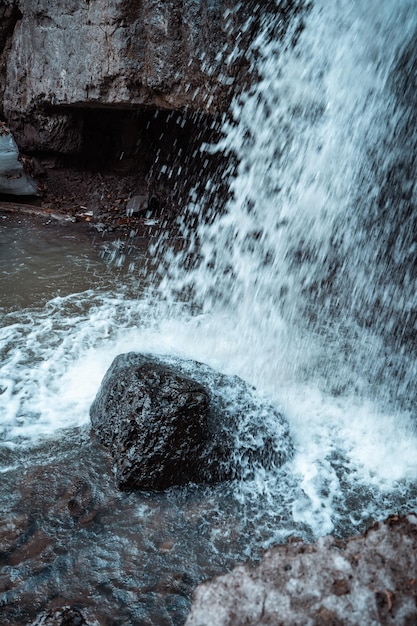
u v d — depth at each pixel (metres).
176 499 3.38
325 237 6.64
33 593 2.75
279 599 1.68
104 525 3.17
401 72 5.46
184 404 3.42
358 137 6.02
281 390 4.46
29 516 3.19
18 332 5.02
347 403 4.39
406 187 5.92
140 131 8.41
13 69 7.73
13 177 7.85
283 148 6.61
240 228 7.33
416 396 4.57
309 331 5.49
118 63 6.58
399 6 5.21
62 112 7.74
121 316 5.42
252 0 5.61
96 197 8.23
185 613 2.70
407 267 5.96
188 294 6.02
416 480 3.69
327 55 5.78
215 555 3.04
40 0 7.03
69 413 4.07
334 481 3.63
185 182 8.36
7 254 6.52
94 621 2.63
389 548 1.82
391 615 1.64
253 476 3.59
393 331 5.57
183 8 5.96
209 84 6.16
